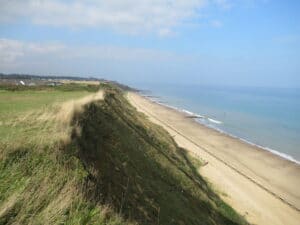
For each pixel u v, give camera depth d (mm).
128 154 18031
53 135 11547
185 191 20500
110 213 9336
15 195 8344
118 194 11820
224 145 51219
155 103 129500
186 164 32094
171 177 21453
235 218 22047
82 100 22531
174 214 14680
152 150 25234
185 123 73438
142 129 33906
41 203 8469
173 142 41812
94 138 15320
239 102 150750
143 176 16641
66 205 8531
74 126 13805
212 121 81625
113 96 55156
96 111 22172
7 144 10195
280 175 37375
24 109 17922
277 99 179625
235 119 87500
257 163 41812
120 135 20734
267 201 28156
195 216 17094
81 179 10094
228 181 31734
